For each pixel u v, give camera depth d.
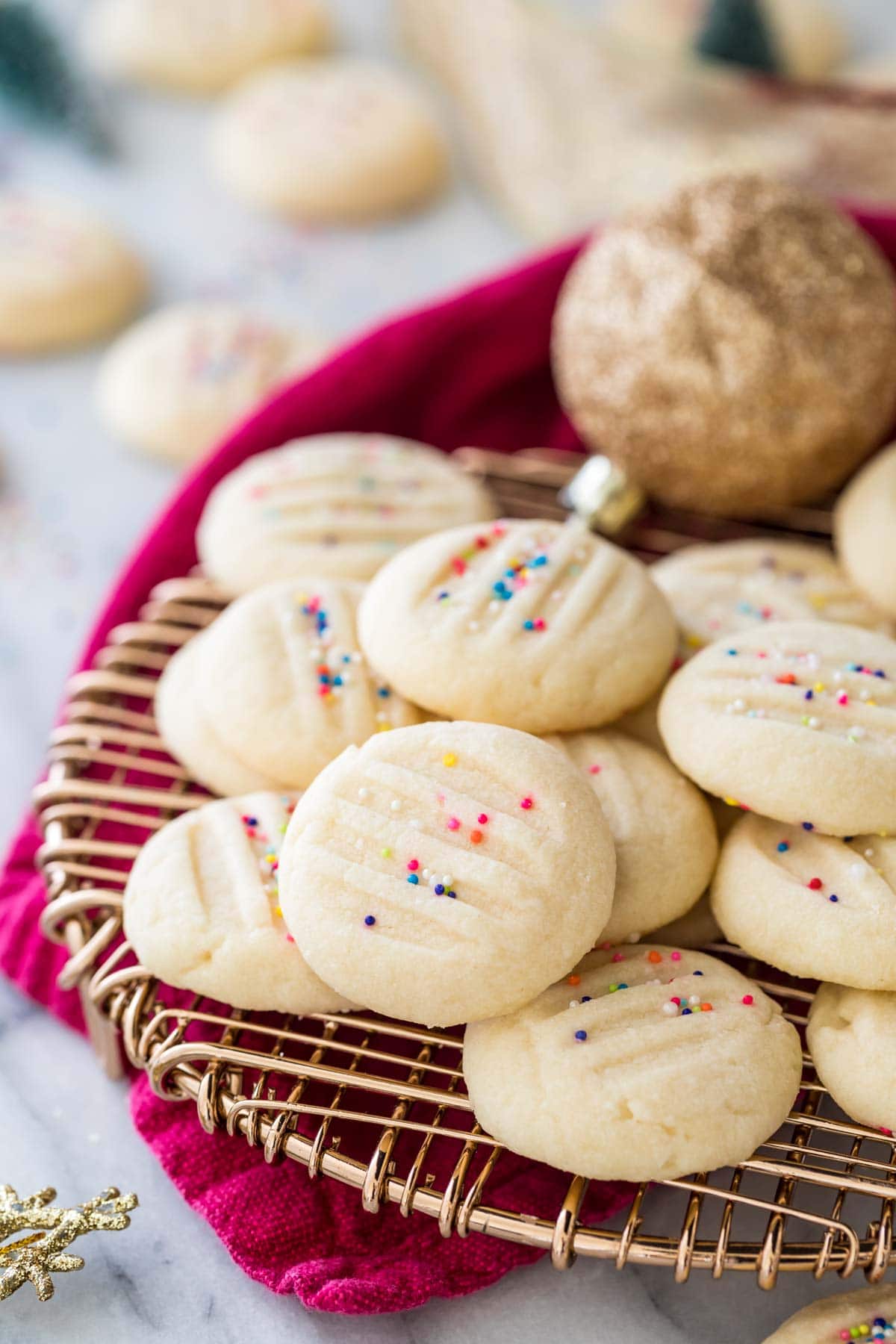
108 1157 0.34
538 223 0.53
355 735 0.35
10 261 0.50
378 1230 0.33
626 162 0.52
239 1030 0.33
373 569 0.38
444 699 0.34
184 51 0.57
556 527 0.36
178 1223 0.33
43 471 0.48
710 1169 0.31
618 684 0.34
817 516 0.42
